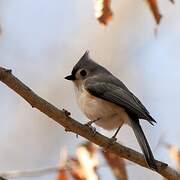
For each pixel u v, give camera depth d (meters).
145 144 9.90
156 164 9.55
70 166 9.72
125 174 10.02
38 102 8.77
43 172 9.96
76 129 9.36
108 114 10.84
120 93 10.83
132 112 10.65
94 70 11.53
